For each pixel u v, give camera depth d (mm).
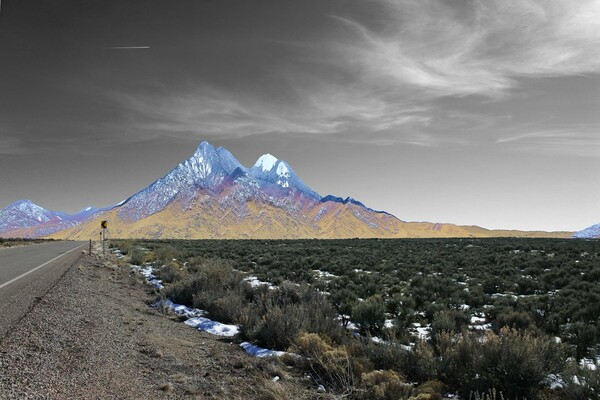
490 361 5922
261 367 6750
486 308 11969
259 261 26469
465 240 55781
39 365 5262
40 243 53250
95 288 13352
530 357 5707
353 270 21172
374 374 6066
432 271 22516
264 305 11023
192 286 13547
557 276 18344
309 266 24359
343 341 8289
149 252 31906
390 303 12055
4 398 4070
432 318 11602
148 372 5930
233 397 5395
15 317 7828
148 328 8898
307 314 9469
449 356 6555
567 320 10570
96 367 5645
